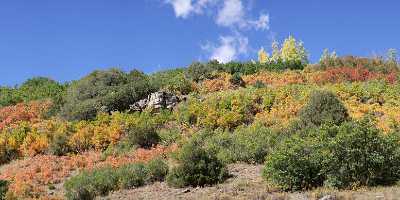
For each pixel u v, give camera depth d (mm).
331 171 18406
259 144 23578
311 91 32125
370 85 35531
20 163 26672
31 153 27719
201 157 21234
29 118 34344
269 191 18500
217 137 26516
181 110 31953
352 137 18109
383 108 30172
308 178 18562
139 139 27562
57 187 22891
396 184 18000
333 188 18000
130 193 20781
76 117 32594
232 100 31875
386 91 33844
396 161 18391
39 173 24359
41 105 36312
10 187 22094
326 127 19562
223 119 29188
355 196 16688
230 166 22875
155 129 29375
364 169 18031
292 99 32031
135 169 22359
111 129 29156
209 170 20938
